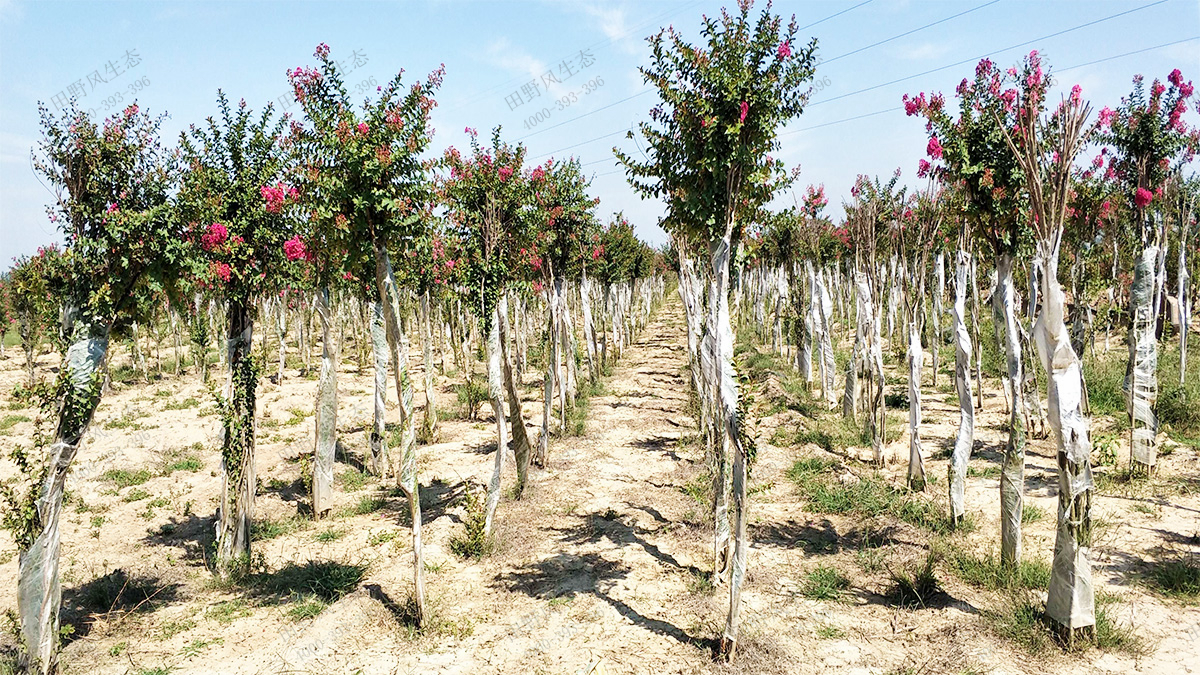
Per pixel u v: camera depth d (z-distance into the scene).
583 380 18.44
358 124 5.86
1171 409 11.48
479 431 14.48
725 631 5.50
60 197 5.68
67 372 5.40
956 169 7.22
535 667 5.59
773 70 5.42
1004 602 6.09
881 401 10.57
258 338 32.28
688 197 5.60
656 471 11.27
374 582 7.31
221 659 5.86
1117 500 8.43
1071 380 5.31
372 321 11.12
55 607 5.53
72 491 11.13
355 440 14.02
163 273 6.23
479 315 8.46
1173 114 9.39
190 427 15.69
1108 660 5.23
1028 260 13.89
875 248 11.66
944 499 8.80
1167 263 18.00
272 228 7.50
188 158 7.39
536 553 7.99
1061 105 5.21
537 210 9.24
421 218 6.41
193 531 9.29
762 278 26.98
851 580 6.88
